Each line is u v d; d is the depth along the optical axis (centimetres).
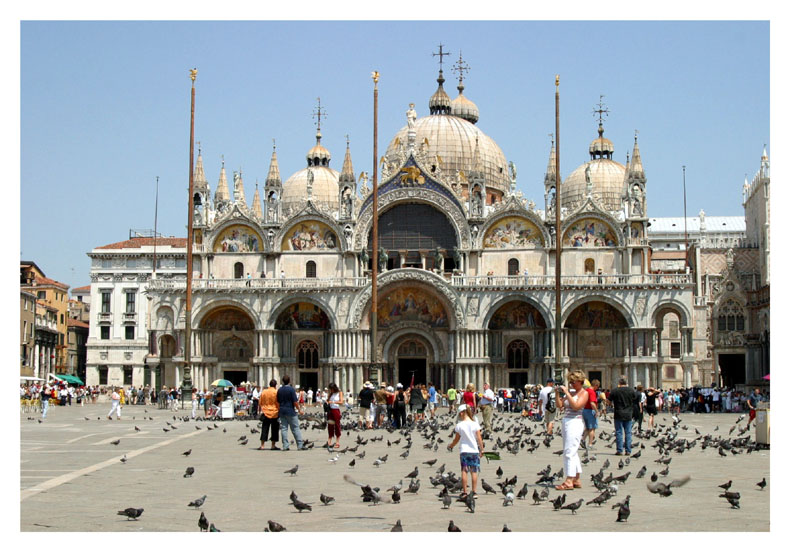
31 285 15275
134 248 15288
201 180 12025
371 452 4731
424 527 2486
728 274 13188
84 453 4575
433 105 14388
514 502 2917
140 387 14488
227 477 3634
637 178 11488
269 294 11588
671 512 2722
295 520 2616
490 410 6091
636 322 11056
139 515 2569
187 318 8081
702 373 13538
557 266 8606
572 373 3259
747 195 14612
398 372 11631
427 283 11362
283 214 13175
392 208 11912
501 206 11594
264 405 4934
